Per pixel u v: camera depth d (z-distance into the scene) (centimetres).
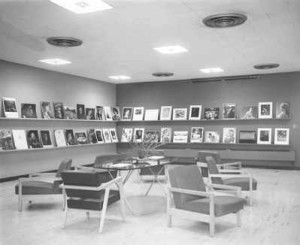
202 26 523
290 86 955
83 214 495
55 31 547
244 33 562
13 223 452
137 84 1180
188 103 1098
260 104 986
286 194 620
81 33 560
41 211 514
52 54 718
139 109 1169
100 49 673
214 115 1043
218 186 474
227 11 455
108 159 634
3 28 529
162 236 396
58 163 941
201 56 743
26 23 504
